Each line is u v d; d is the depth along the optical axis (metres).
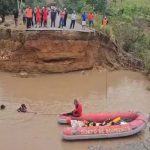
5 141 18.86
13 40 29.95
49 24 32.66
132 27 40.00
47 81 28.52
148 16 51.12
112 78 30.08
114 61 32.44
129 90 27.36
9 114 22.17
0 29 30.27
